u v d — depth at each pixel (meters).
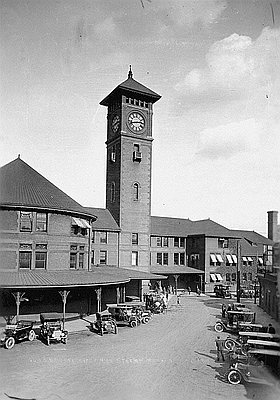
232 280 60.03
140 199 52.22
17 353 20.67
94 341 24.50
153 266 60.28
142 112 52.44
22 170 35.22
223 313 35.00
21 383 14.77
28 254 32.66
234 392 14.45
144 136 52.50
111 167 53.22
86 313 35.12
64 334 23.78
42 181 36.06
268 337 19.00
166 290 59.62
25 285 26.38
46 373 16.38
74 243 36.34
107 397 13.41
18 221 32.25
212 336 26.73
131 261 51.25
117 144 52.06
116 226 50.81
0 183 32.75
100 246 49.75
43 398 13.12
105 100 53.62
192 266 63.22
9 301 29.73
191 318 35.06
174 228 65.06
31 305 31.39
